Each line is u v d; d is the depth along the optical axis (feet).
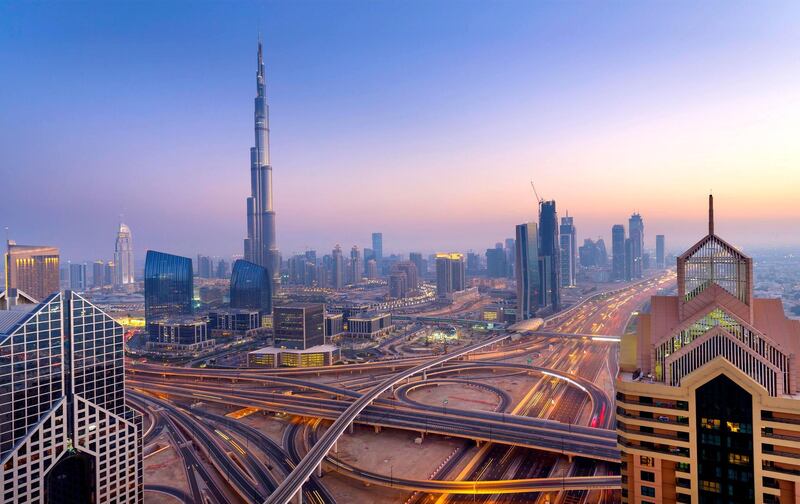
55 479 583.58
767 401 430.20
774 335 474.49
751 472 434.71
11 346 505.66
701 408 456.86
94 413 577.02
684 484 460.96
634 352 536.01
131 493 617.62
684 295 515.50
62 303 550.36
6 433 503.20
